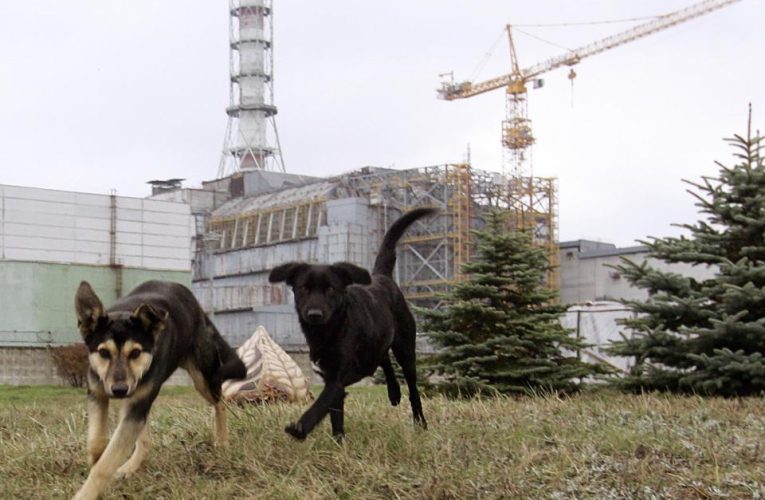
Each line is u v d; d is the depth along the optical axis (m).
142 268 53.59
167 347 7.21
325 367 8.35
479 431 9.02
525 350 16.52
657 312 14.79
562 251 70.19
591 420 9.87
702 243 15.25
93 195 52.59
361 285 9.12
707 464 7.71
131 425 6.73
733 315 14.15
